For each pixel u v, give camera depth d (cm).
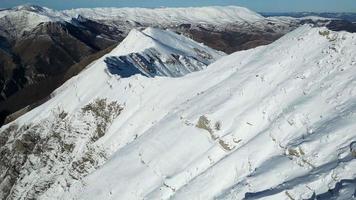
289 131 4066
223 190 4053
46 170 7862
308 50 5088
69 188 6556
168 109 6562
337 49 4716
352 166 2994
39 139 8612
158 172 5175
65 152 7838
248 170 4041
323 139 3531
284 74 5012
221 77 6362
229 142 4703
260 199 3234
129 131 6938
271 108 4622
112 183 5538
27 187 7894
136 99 7450
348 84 4081
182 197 4275
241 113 4897
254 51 6362
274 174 3572
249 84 5253
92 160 7150
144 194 5062
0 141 9625
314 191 3008
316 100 4156
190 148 5150
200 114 5384
